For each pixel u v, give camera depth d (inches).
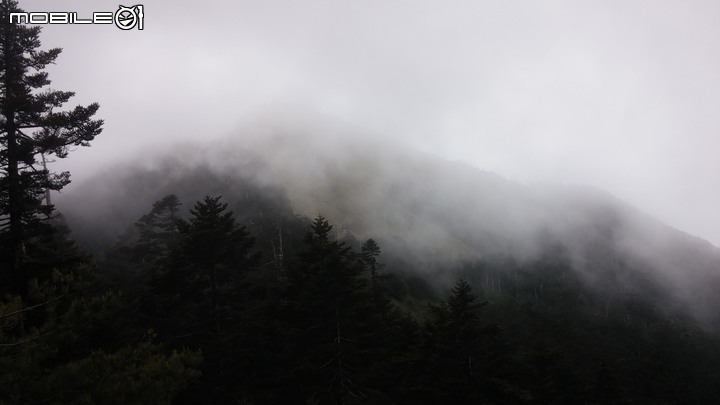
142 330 802.8
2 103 650.8
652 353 2837.1
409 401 890.1
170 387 415.8
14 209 663.8
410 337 1191.6
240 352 867.4
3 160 678.5
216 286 954.7
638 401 1953.7
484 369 864.3
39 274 673.6
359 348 912.3
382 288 1475.1
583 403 1461.6
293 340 924.6
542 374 1439.5
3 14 686.5
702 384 2588.6
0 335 366.3
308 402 813.2
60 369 381.1
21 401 350.6
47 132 730.2
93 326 522.6
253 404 804.0
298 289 964.6
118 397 378.6
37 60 733.9
